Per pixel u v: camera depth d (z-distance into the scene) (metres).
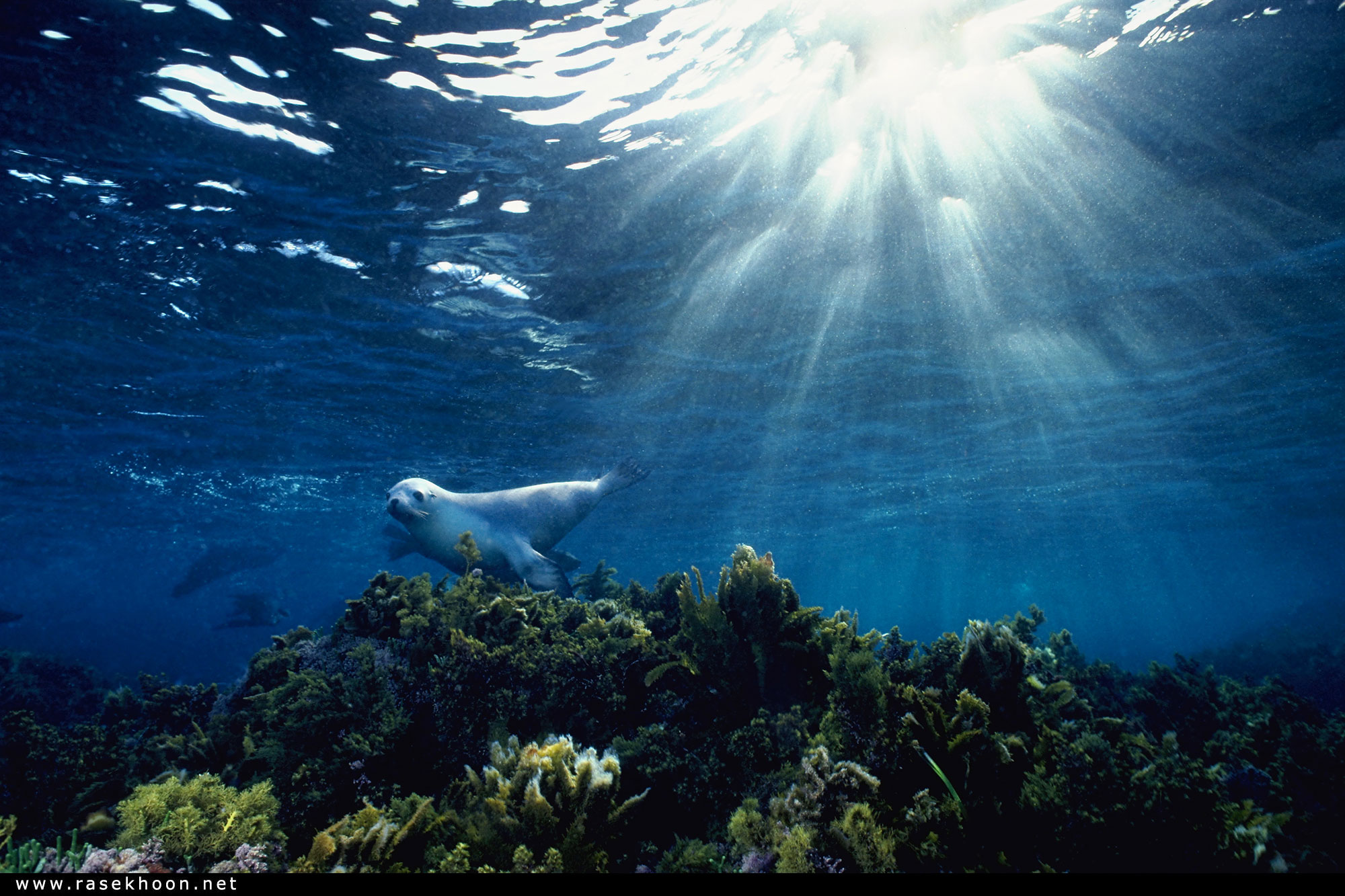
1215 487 25.41
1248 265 9.72
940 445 18.16
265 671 5.04
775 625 4.70
